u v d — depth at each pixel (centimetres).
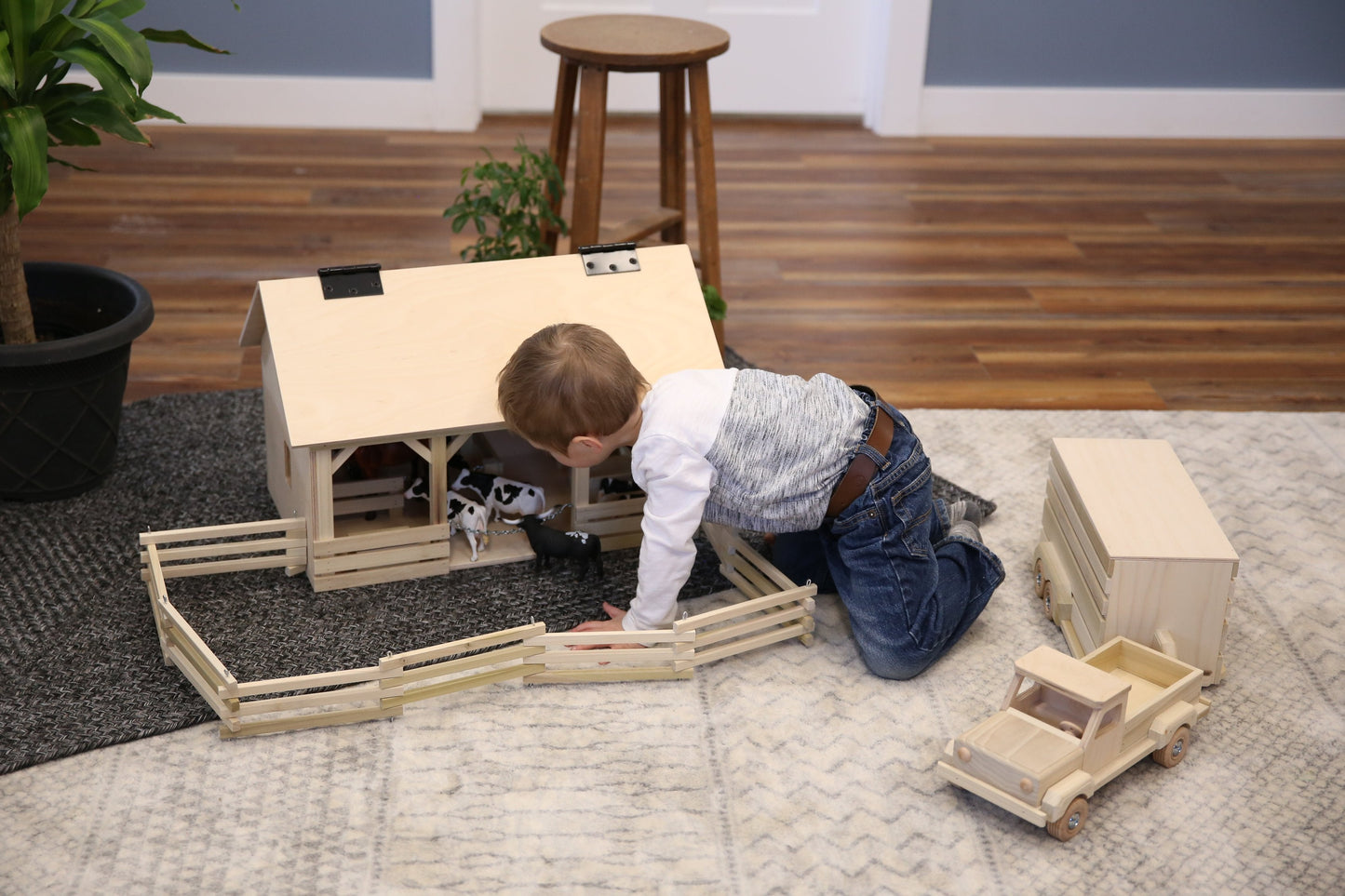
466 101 355
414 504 176
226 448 199
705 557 176
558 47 213
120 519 178
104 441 183
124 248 271
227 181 313
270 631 155
